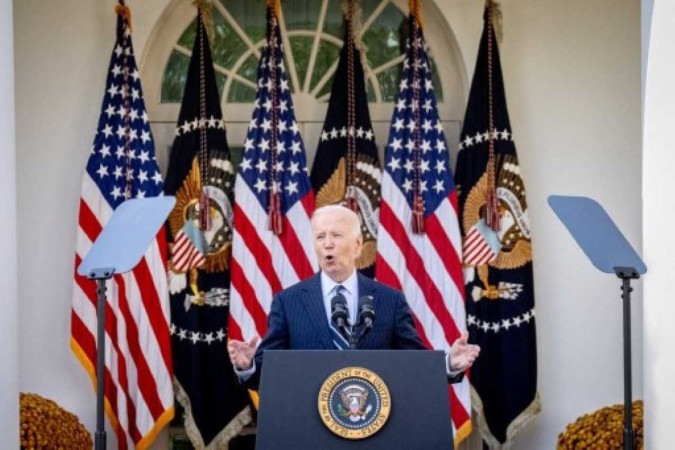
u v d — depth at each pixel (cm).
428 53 968
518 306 905
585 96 952
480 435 941
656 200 680
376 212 911
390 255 894
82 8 938
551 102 952
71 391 916
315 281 660
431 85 918
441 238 899
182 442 941
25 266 920
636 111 950
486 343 902
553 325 941
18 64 932
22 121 928
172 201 675
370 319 601
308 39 970
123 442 873
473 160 914
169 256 899
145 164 898
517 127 950
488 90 916
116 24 935
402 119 912
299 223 898
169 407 879
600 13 955
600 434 811
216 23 967
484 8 949
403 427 525
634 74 952
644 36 691
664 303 673
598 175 948
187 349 895
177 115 955
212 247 902
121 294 882
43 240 923
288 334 649
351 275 654
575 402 939
